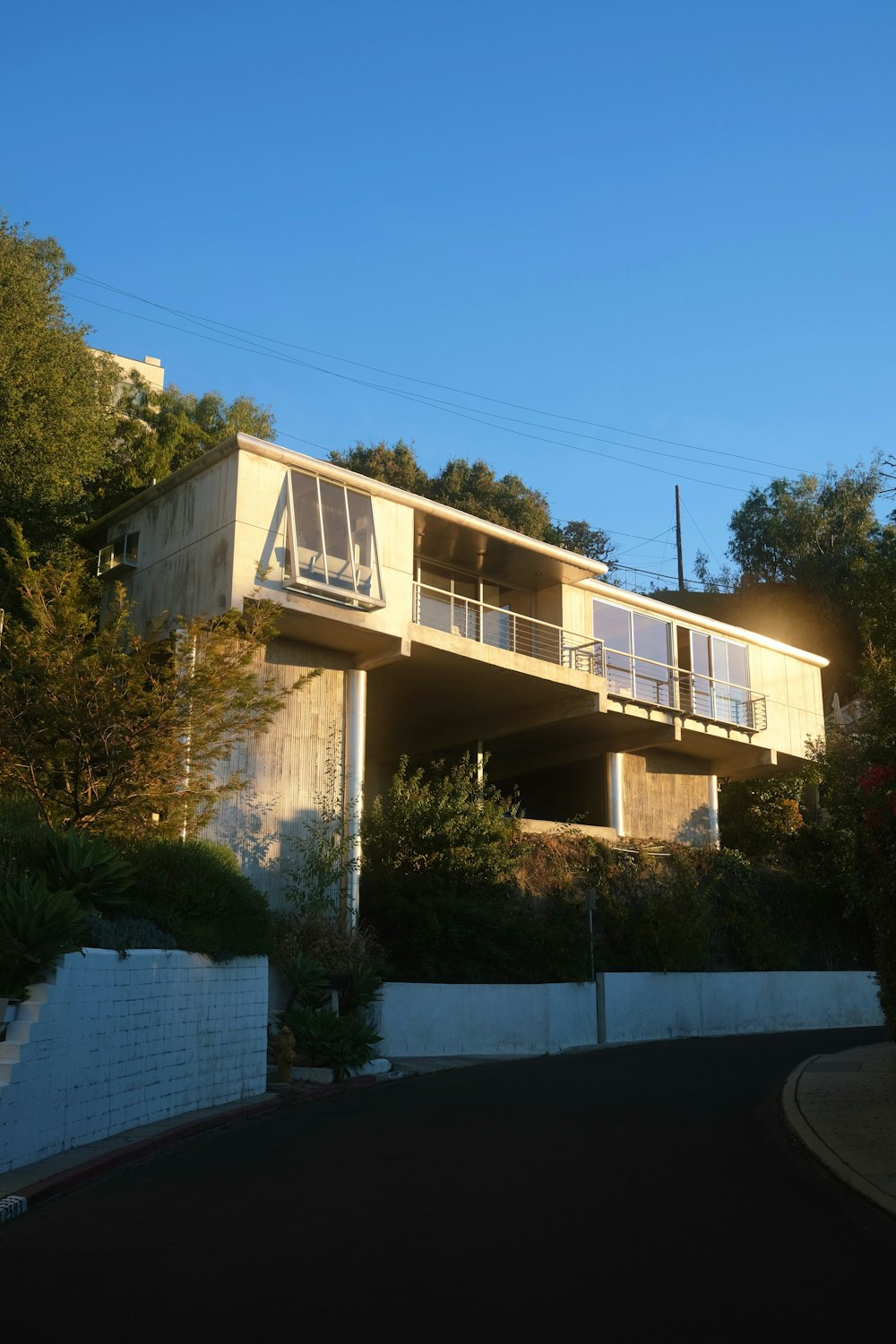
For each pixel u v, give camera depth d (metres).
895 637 17.92
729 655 35.97
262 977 16.41
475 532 28.78
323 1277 6.49
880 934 13.62
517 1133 11.75
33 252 29.88
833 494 55.56
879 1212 8.15
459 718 33.12
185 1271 6.70
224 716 21.23
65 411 28.77
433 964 24.84
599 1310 5.82
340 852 24.66
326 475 24.95
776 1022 31.41
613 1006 27.12
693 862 33.94
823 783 33.25
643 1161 10.05
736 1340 5.34
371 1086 17.72
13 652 18.67
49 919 10.39
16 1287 6.46
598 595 32.97
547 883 29.25
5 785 18.08
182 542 24.97
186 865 14.95
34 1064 10.04
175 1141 11.93
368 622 25.09
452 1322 5.64
